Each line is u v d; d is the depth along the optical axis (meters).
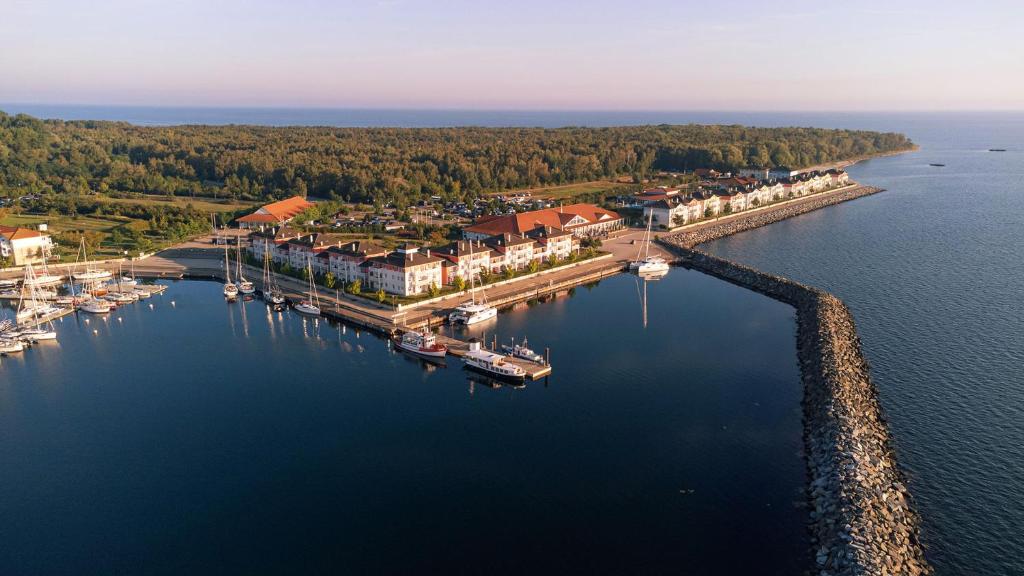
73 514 98.62
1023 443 113.25
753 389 138.00
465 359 153.00
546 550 90.25
